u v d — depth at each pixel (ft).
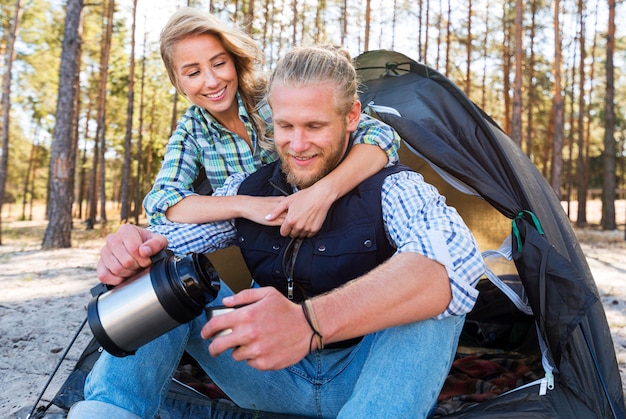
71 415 4.90
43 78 59.52
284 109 5.49
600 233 52.44
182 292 4.62
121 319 4.67
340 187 5.80
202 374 9.16
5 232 55.26
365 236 5.66
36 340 12.74
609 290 21.02
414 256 4.87
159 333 4.79
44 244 35.73
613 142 55.98
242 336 4.11
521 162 8.97
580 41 62.95
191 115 8.64
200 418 7.10
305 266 5.79
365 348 5.54
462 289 4.83
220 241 6.65
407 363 4.84
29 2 55.21
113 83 72.54
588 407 6.50
